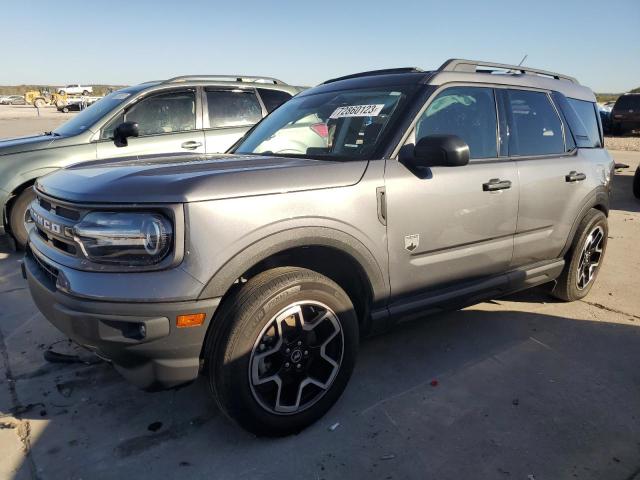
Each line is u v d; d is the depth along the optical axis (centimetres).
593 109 468
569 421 279
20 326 390
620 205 910
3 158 562
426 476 237
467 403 295
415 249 296
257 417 248
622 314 425
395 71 366
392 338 375
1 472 237
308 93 394
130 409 287
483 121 347
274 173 249
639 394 307
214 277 224
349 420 278
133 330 222
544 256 394
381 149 293
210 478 235
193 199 222
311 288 254
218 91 680
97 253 223
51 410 285
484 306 438
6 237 593
